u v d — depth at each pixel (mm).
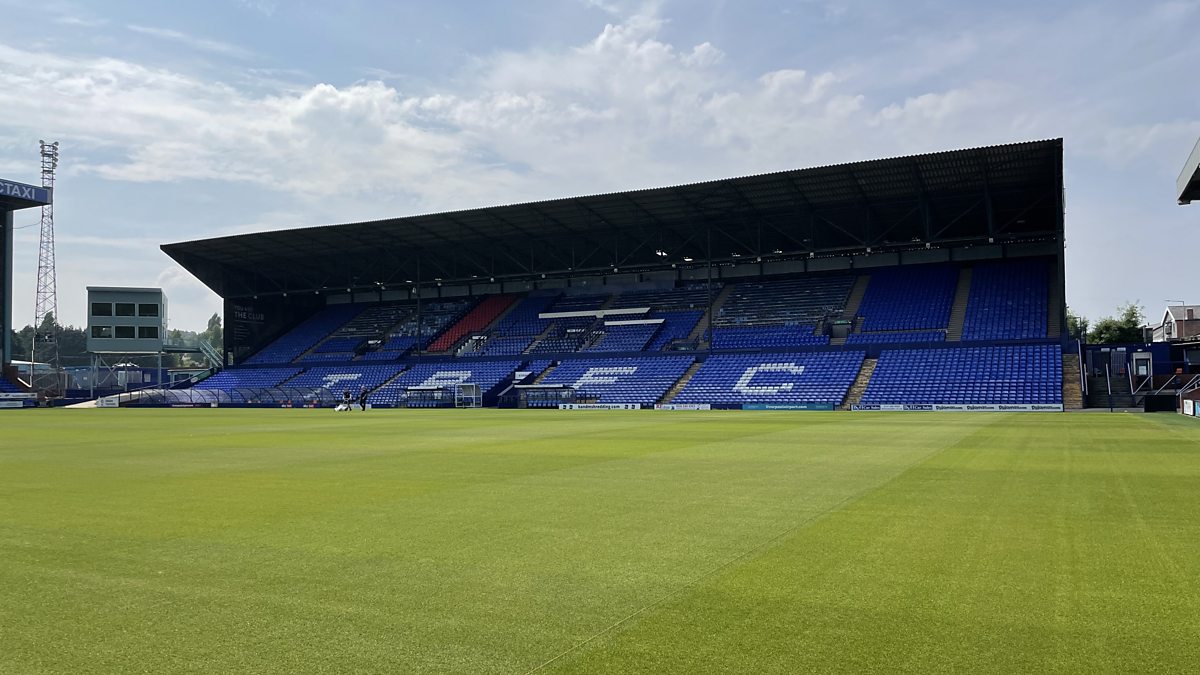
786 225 65250
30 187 74250
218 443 25250
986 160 49938
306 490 13641
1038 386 51312
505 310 82125
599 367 68062
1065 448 20438
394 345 80062
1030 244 65750
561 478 14992
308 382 76625
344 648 5461
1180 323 84625
